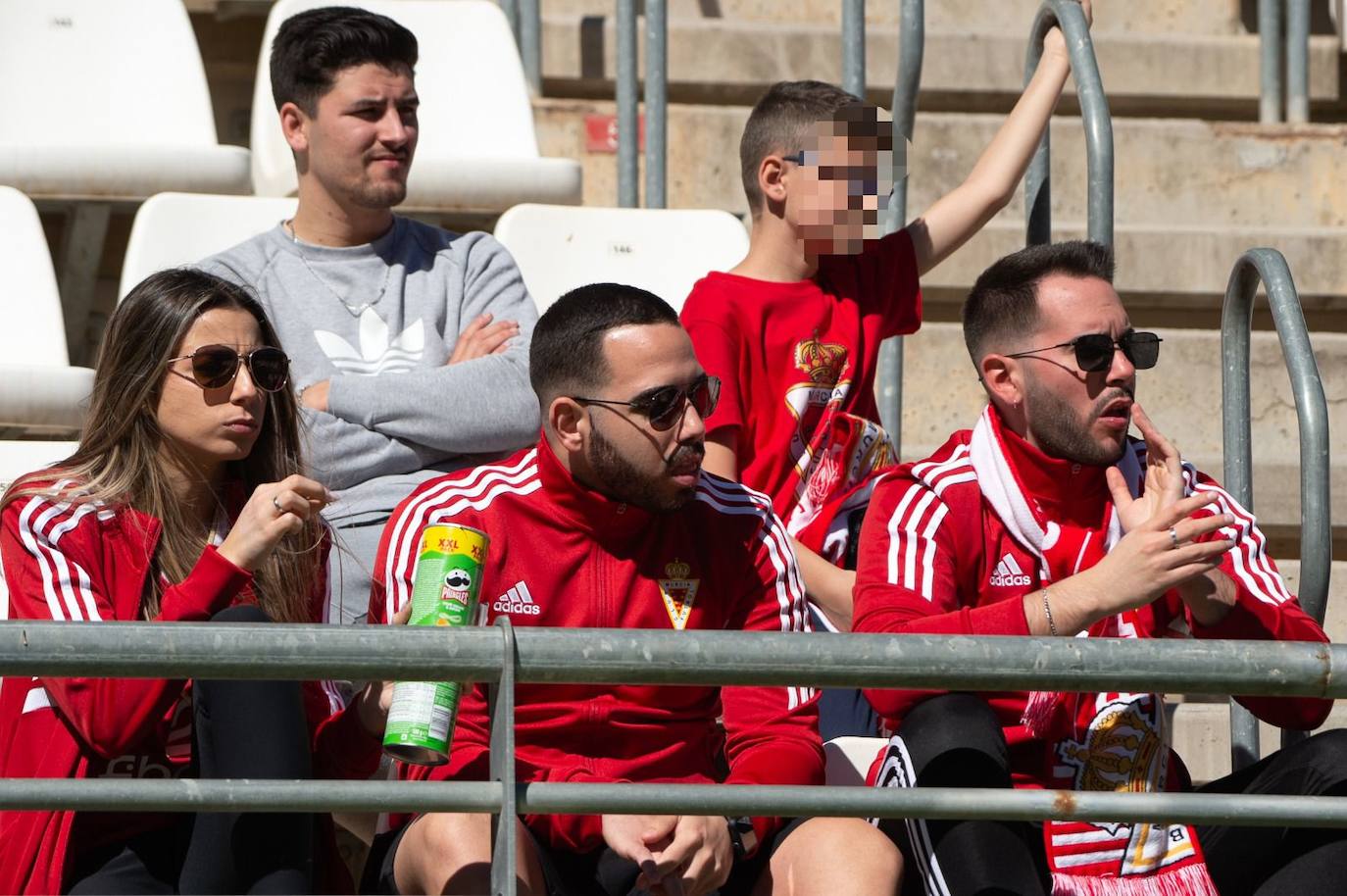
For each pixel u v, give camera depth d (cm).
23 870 927
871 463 1355
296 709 946
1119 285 1811
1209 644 830
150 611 1018
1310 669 830
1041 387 1122
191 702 1001
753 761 1023
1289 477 1620
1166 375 1738
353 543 1292
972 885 976
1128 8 2158
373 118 1430
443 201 1662
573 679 799
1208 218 1967
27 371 1380
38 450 1355
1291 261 1830
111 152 1612
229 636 770
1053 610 1038
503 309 1452
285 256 1435
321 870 1002
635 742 1045
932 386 1753
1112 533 1127
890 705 1053
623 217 1614
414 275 1452
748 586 1091
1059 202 1941
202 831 932
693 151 1944
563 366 1052
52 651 756
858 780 1162
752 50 2025
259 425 1055
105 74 1827
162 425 1042
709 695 1077
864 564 1118
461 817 958
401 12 1847
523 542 1058
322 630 779
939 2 2133
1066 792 838
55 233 1830
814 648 808
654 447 1042
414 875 972
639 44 2030
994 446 1133
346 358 1402
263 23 2073
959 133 1941
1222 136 1975
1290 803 843
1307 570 1187
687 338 1060
